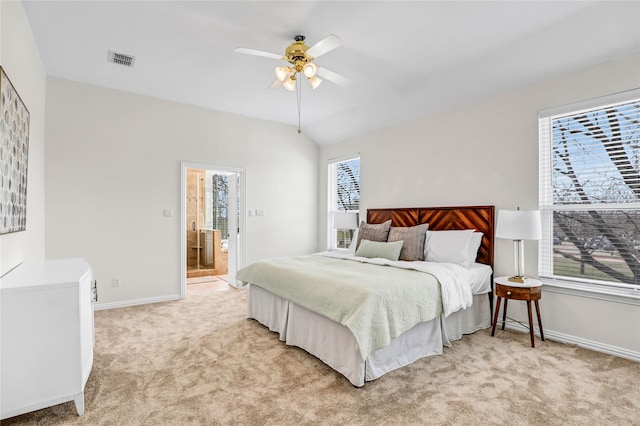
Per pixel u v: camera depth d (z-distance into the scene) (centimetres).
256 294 348
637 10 229
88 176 386
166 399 199
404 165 450
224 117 488
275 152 543
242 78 370
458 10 239
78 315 182
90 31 275
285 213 556
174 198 444
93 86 389
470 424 175
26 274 201
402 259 367
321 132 558
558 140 310
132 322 343
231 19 254
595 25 248
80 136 381
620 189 273
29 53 272
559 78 303
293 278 288
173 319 355
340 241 570
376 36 275
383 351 231
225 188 751
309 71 254
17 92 235
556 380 222
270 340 296
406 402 196
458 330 299
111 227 400
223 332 315
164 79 374
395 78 359
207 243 675
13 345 167
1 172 188
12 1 219
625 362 251
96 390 209
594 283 286
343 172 563
